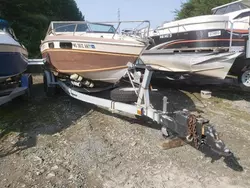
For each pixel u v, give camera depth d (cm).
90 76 526
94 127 452
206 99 657
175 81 838
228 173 314
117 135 419
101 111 536
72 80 557
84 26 559
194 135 323
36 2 2177
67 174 309
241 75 701
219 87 793
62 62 545
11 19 1778
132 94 448
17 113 525
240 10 782
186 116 341
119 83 542
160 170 319
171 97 666
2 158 344
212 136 308
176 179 301
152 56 749
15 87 579
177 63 687
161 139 402
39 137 410
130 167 326
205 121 322
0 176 304
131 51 477
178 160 342
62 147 377
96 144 386
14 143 388
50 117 501
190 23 681
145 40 486
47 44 567
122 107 433
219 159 346
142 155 355
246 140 412
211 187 287
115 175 308
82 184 290
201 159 345
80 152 362
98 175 308
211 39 662
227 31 659
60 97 654
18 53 527
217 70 625
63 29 577
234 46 657
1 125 455
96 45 475
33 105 584
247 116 532
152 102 457
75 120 486
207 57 625
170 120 364
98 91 561
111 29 577
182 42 718
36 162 335
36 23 1947
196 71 657
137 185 289
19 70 568
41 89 760
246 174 313
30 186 285
